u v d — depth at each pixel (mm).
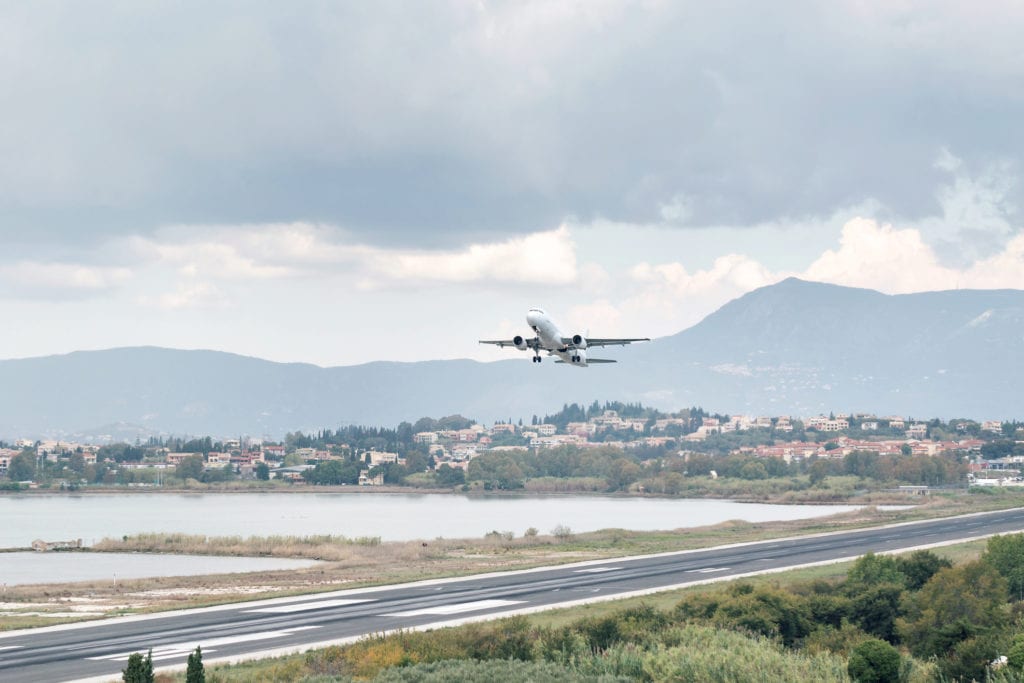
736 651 199625
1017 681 167625
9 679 194000
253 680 182625
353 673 184125
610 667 186875
